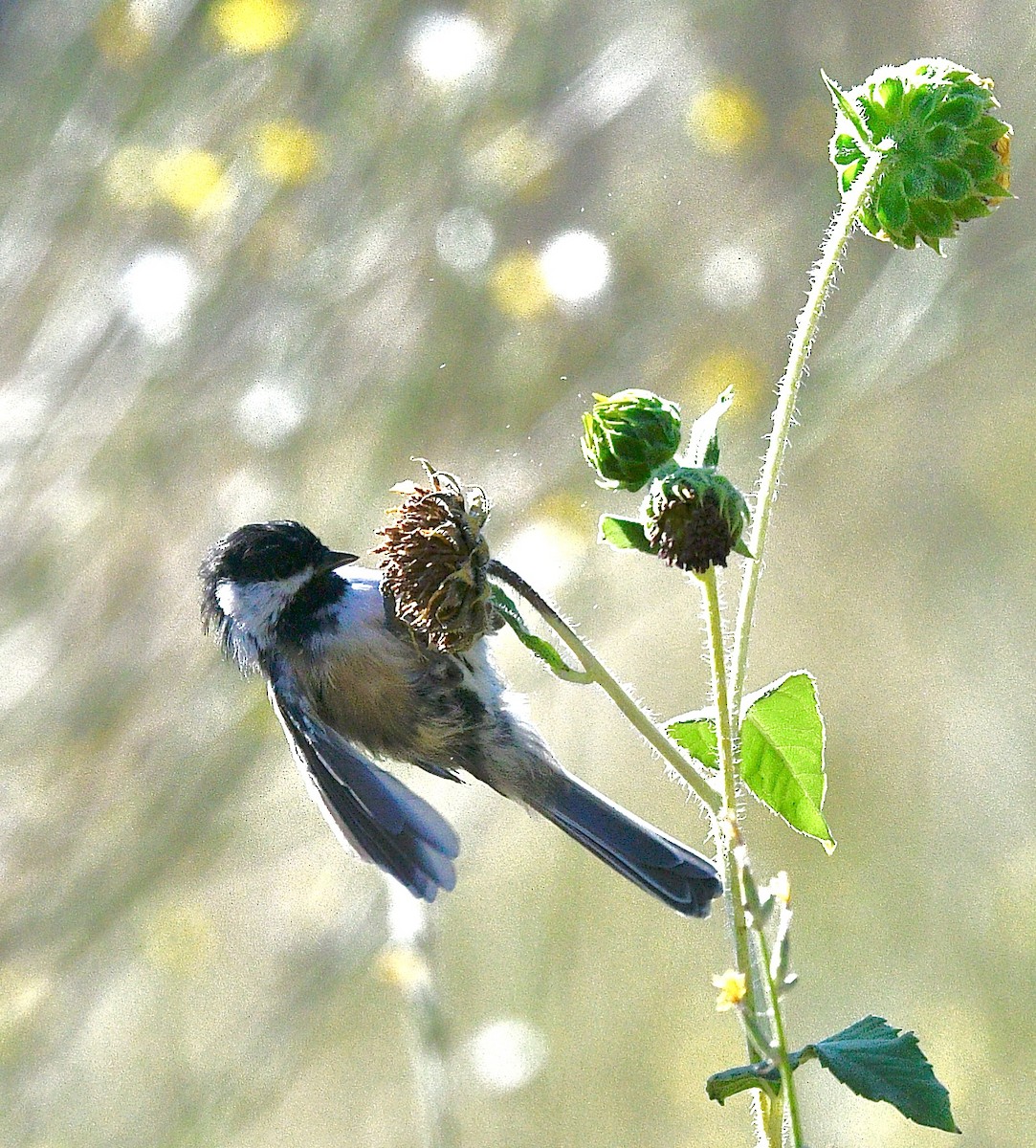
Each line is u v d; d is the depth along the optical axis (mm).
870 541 13445
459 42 10953
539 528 10523
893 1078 3652
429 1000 8352
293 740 5961
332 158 11008
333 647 6312
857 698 12734
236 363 10844
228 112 11117
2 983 10594
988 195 4180
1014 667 12414
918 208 4199
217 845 10789
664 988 11125
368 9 11180
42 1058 10531
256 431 10688
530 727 6312
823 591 13281
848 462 13703
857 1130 10352
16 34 11586
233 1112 10336
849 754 12289
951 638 12781
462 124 11016
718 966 11273
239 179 10906
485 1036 10398
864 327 10938
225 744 10852
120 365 10930
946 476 13477
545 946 11125
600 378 10914
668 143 11820
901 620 12992
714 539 3824
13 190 11180
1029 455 13172
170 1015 10711
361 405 10828
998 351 13625
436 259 10906
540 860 11531
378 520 10664
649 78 11047
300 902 11008
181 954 10672
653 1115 10648
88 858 10695
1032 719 11930
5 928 10625
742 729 4320
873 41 12109
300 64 11094
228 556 6691
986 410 13523
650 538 3887
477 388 10914
